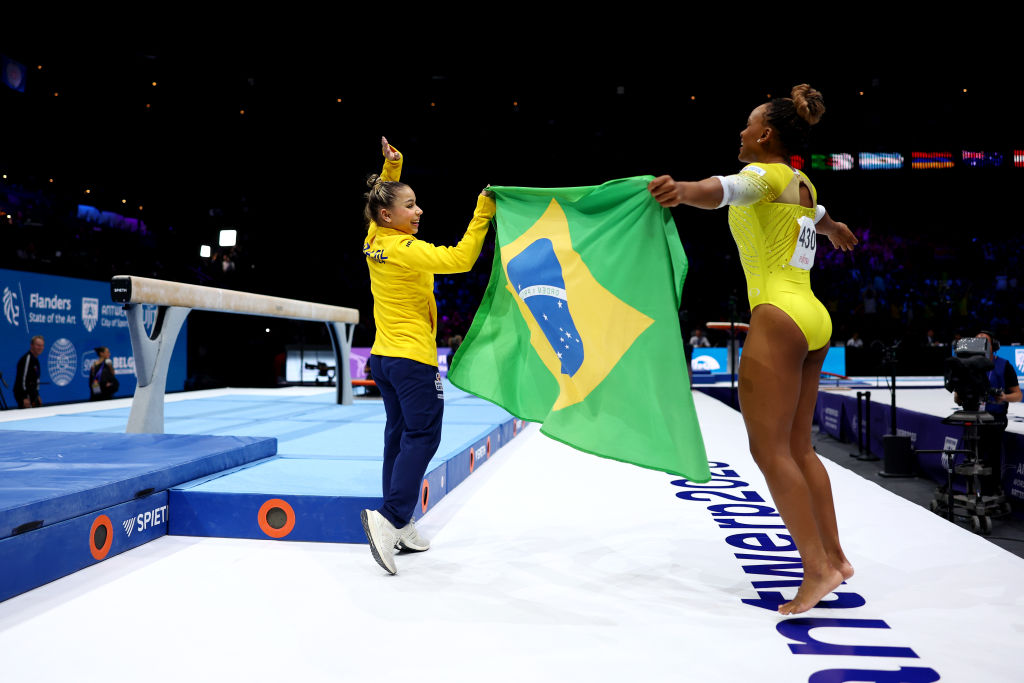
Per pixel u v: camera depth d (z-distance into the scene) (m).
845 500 3.62
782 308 2.08
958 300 16.86
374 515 2.35
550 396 2.51
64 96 12.51
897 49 12.42
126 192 14.27
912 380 11.68
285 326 14.23
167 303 4.17
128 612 2.00
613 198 2.33
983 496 3.53
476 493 3.73
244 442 3.50
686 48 12.46
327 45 11.93
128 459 2.98
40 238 10.97
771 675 1.62
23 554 2.13
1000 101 14.92
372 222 2.74
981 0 10.71
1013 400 3.74
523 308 2.57
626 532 2.95
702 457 2.08
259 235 15.47
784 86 14.05
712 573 2.41
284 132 14.70
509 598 2.15
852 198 18.09
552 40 12.09
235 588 2.21
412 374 2.48
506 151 16.53
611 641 1.83
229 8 10.59
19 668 1.65
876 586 2.28
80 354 8.70
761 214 2.12
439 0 10.73
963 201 17.75
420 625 1.93
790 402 2.08
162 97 13.02
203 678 1.60
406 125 15.11
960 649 1.77
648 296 2.22
